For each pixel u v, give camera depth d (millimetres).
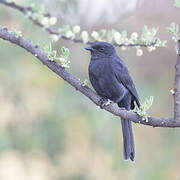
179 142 13852
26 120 13164
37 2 10750
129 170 13070
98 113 13312
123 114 7641
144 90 13867
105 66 10039
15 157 13820
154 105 14133
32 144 12992
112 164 13117
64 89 13477
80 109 13344
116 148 13180
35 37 12031
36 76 13531
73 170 13594
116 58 10242
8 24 12555
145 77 14453
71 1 11766
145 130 14406
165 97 14359
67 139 13336
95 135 13289
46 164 13555
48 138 13141
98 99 7789
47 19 9125
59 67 7781
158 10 14125
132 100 10414
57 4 11602
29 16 9148
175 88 7246
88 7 13250
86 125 13273
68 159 13602
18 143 12930
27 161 13430
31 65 13484
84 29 13250
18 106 13180
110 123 13297
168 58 14523
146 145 14195
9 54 12875
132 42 8703
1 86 13117
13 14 12367
